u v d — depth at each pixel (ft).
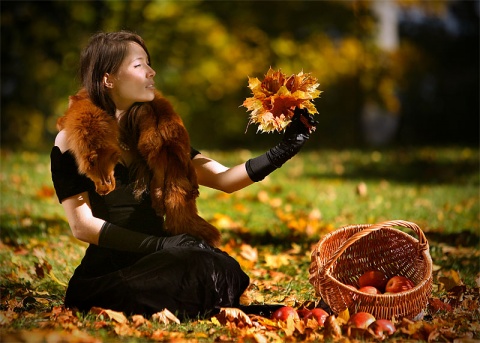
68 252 34.55
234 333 21.59
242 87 115.14
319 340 21.20
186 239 22.97
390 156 79.25
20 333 19.80
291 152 23.56
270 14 114.83
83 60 23.66
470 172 67.72
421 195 54.65
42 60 110.93
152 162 22.97
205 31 110.11
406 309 22.38
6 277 29.68
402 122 123.95
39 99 115.03
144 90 23.25
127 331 21.20
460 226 43.37
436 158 77.41
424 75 125.80
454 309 24.86
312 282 23.09
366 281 23.93
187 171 23.31
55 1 108.37
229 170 24.30
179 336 21.12
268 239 38.63
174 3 107.86
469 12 131.13
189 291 22.75
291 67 114.42
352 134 121.29
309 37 117.39
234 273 23.40
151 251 22.88
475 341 21.29
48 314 23.07
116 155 22.35
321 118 120.78
